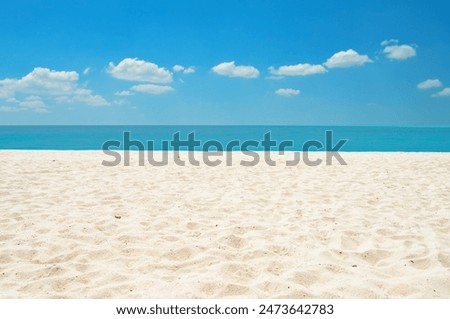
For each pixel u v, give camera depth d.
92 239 4.25
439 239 4.26
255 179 7.72
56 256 3.78
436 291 3.13
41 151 12.73
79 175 7.79
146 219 4.96
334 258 3.81
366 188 6.94
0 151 12.60
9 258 3.73
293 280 3.32
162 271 3.52
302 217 5.15
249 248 4.09
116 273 3.41
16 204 5.54
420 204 5.83
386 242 4.25
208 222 4.92
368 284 3.23
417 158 11.09
